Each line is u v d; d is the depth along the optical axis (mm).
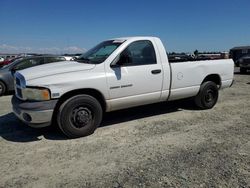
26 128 5605
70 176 3576
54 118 5023
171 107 7277
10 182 3451
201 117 6320
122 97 5387
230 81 7426
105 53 5469
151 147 4504
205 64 6734
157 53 5863
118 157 4129
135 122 5945
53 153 4320
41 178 3541
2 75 10219
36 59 10938
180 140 4812
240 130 5344
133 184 3334
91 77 4969
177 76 6145
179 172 3613
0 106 7973
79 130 4934
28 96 4699
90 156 4184
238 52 27797
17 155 4266
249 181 3365
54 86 4645
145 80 5617
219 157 4070
